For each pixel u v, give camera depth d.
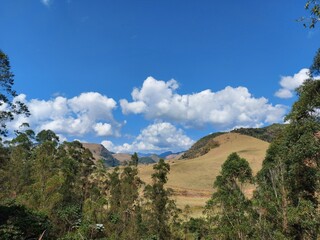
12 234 25.00
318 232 20.02
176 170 109.62
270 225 22.22
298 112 21.78
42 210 33.03
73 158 43.56
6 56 22.30
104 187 39.81
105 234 33.44
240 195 27.83
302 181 21.22
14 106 23.36
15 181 42.88
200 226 34.53
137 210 34.09
